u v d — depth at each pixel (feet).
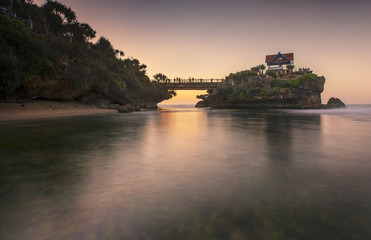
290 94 220.84
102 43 236.02
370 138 37.09
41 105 123.34
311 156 23.63
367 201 12.10
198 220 10.16
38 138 38.11
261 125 62.59
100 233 9.14
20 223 9.93
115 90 184.96
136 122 74.02
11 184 15.06
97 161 21.89
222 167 19.44
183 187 14.48
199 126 60.29
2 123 66.39
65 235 9.00
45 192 13.61
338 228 9.41
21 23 102.99
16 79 89.10
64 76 131.23
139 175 17.19
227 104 246.68
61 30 177.78
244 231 9.21
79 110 138.62
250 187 14.38
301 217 10.37
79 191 13.79
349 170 18.17
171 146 30.42
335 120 81.00
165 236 8.86
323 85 243.40
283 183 15.12
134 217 10.47
